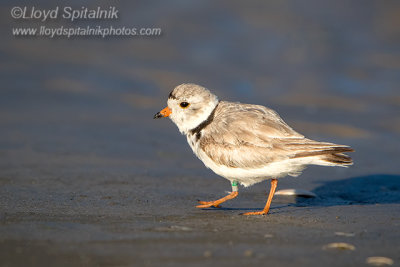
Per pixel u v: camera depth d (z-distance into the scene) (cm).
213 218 838
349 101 1750
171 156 1288
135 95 1758
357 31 2330
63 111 1591
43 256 621
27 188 990
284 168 870
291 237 721
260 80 1889
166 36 2252
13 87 1753
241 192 1049
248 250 658
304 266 607
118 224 774
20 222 765
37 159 1194
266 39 2250
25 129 1420
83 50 2134
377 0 2603
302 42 2225
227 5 2572
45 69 1928
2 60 1966
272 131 877
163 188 1040
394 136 1476
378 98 1777
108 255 629
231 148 889
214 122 923
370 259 632
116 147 1323
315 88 1842
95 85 1828
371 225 791
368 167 1239
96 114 1587
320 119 1583
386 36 2277
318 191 1070
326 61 2064
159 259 620
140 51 2130
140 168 1174
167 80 1872
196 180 1114
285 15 2488
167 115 975
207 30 2327
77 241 679
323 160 846
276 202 985
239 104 946
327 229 768
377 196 1030
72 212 842
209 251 651
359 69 2000
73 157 1224
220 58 2080
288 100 1734
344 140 1426
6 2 2448
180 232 738
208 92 945
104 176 1098
